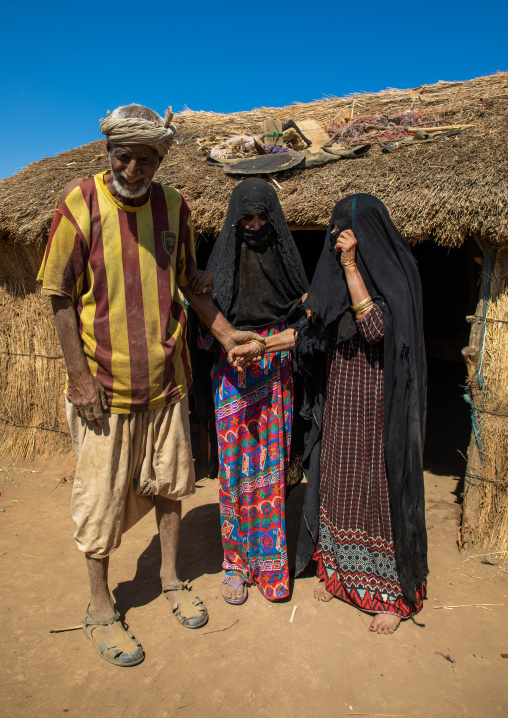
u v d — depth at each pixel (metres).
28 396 4.37
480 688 2.13
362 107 5.12
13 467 4.28
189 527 3.41
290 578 2.88
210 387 2.99
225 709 2.02
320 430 2.58
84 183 2.04
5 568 2.90
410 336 2.26
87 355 2.14
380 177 3.27
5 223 3.88
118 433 2.20
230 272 2.49
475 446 3.12
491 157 3.07
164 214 2.18
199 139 4.62
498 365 3.03
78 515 2.22
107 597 2.36
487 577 2.87
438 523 3.49
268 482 2.61
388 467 2.31
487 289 3.05
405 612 2.46
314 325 2.39
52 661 2.24
